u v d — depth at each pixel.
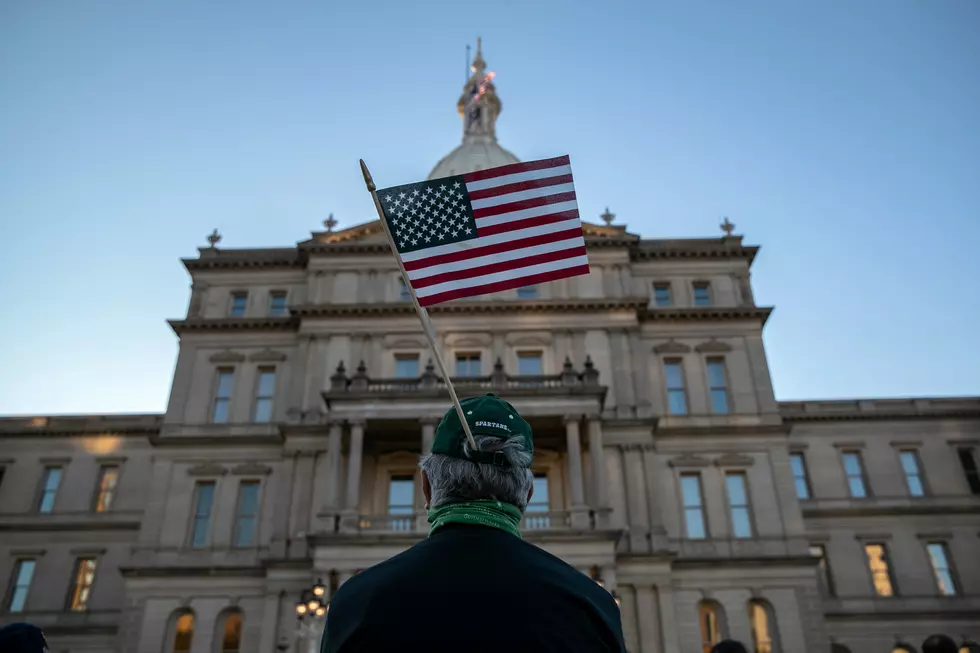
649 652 38.94
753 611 41.69
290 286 52.06
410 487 42.72
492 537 3.19
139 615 41.38
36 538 53.66
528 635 2.76
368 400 41.28
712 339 48.88
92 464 56.03
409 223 8.72
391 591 2.87
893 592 50.59
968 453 55.22
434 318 48.19
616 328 47.75
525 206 8.91
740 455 45.25
